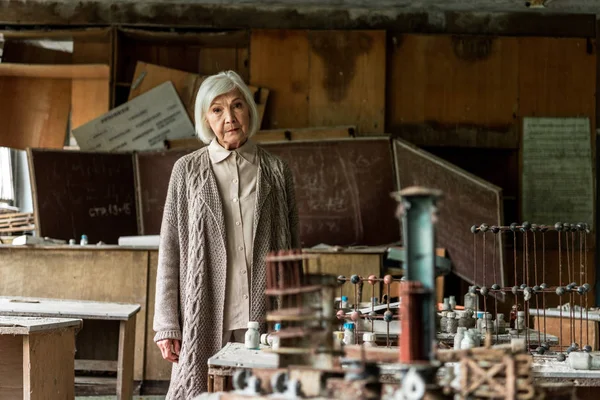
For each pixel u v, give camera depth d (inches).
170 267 140.0
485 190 287.7
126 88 326.6
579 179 321.4
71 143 332.8
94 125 314.5
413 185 295.4
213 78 142.3
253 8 324.5
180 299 139.6
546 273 317.7
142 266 260.4
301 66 320.8
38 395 152.3
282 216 142.2
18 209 312.8
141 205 303.3
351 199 298.5
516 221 323.0
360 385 73.7
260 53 321.4
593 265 317.7
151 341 259.1
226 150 141.6
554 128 322.3
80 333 253.1
